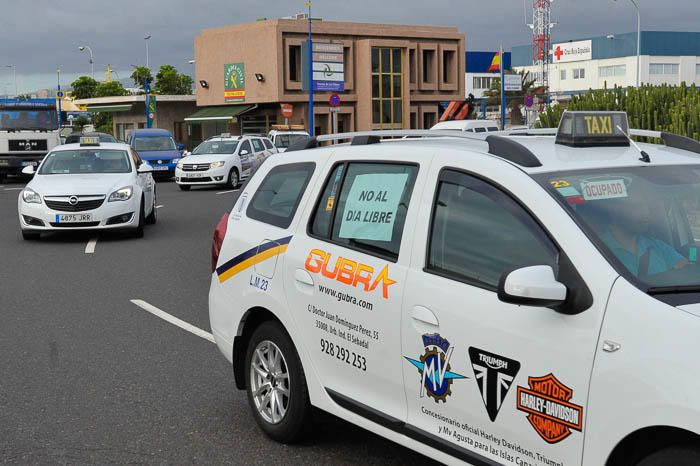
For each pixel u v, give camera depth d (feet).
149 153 120.78
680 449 10.37
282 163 18.58
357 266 15.28
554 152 14.26
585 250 11.84
